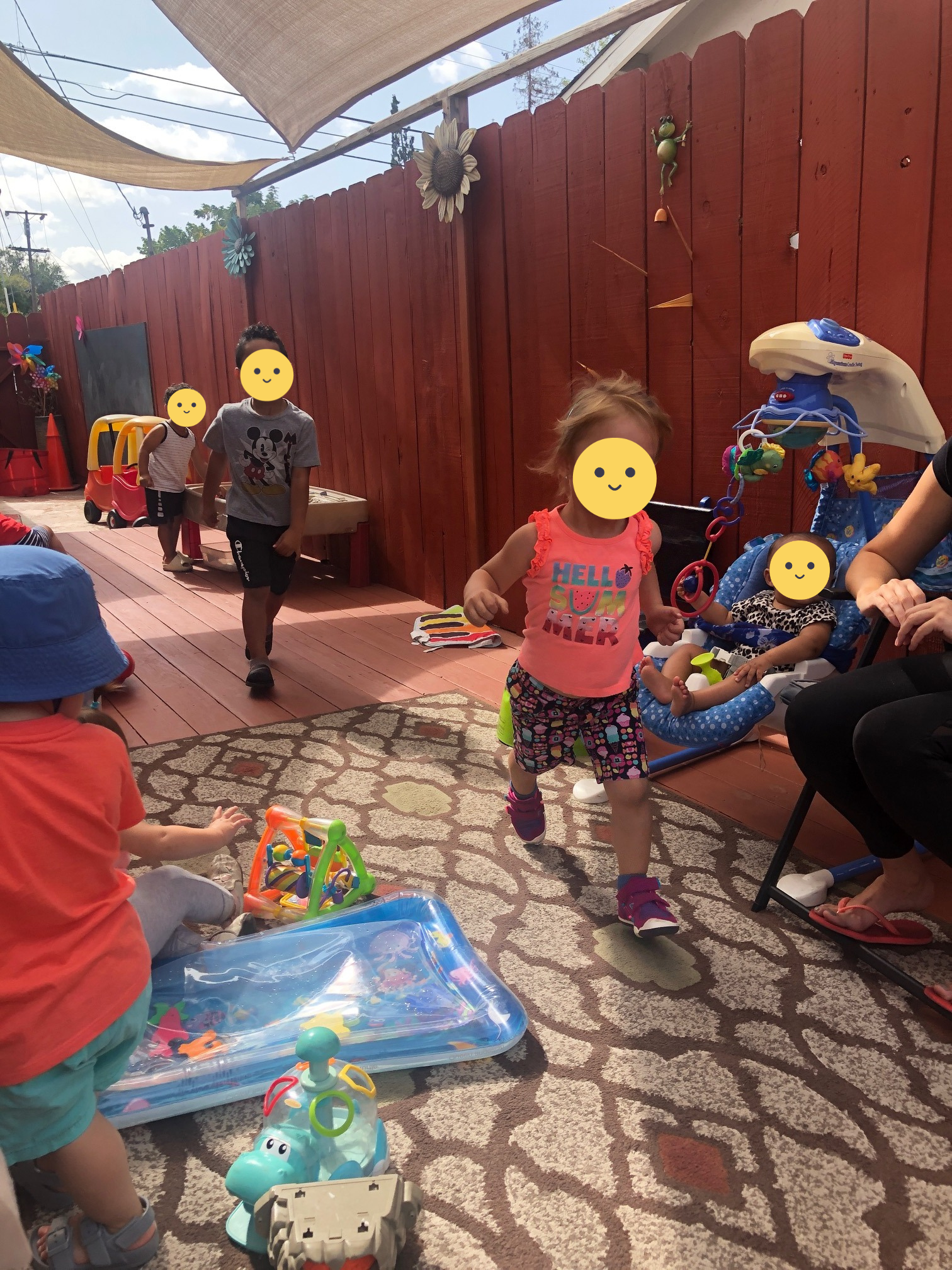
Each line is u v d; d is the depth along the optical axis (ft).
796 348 8.60
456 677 14.58
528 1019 6.64
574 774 10.96
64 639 4.60
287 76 18.07
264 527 13.94
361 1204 4.53
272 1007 6.64
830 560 9.25
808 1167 5.38
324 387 21.63
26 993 4.30
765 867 8.82
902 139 9.71
